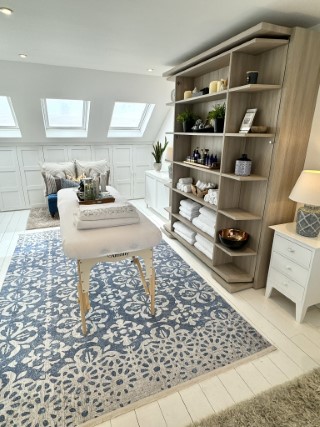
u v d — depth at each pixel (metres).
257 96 2.18
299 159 2.15
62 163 4.59
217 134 2.38
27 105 3.84
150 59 3.03
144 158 5.47
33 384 1.52
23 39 2.39
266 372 1.61
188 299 2.31
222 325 2.00
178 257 3.09
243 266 2.61
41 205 4.91
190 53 2.79
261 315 2.12
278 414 1.36
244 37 1.91
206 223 2.89
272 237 2.32
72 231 1.83
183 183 3.29
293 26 2.01
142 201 5.48
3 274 2.67
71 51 2.74
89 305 2.08
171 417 1.36
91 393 1.47
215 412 1.38
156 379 1.56
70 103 4.29
